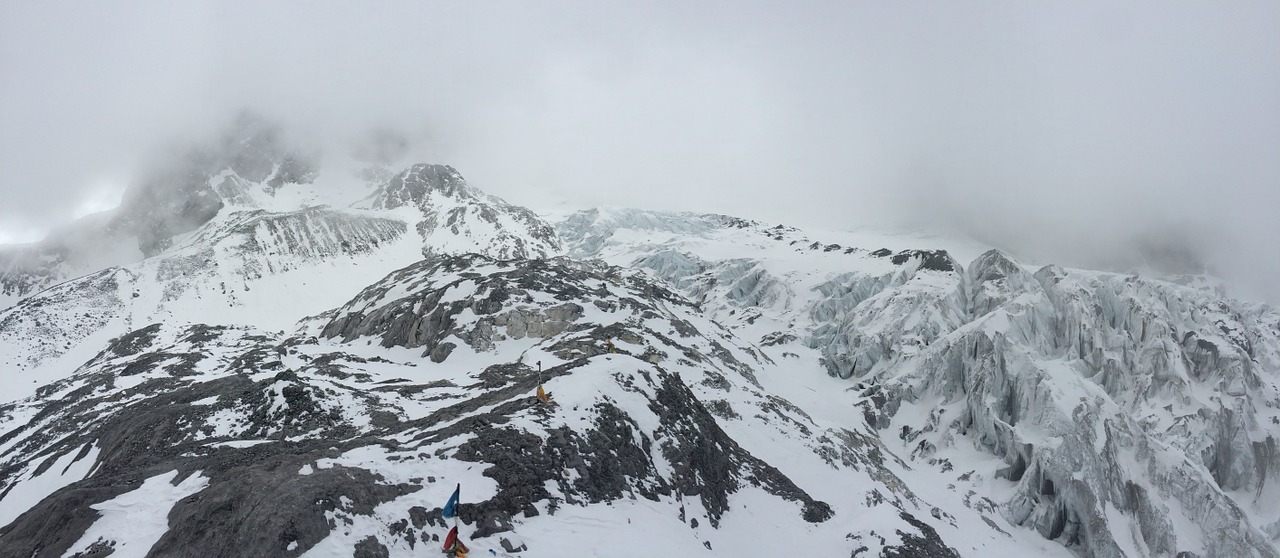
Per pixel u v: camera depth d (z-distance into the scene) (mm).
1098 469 91812
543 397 53188
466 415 56781
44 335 135125
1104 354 123625
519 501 42000
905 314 141000
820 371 135125
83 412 83062
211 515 37625
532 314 105312
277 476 39625
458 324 104312
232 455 49219
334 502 37125
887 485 78688
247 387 74375
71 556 37375
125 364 104875
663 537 43594
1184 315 134750
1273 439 112312
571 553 38625
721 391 85438
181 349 106375
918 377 123500
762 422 79125
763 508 57969
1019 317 122375
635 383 61375
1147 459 95375
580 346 90625
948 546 62281
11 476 72250
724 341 126250
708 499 55094
